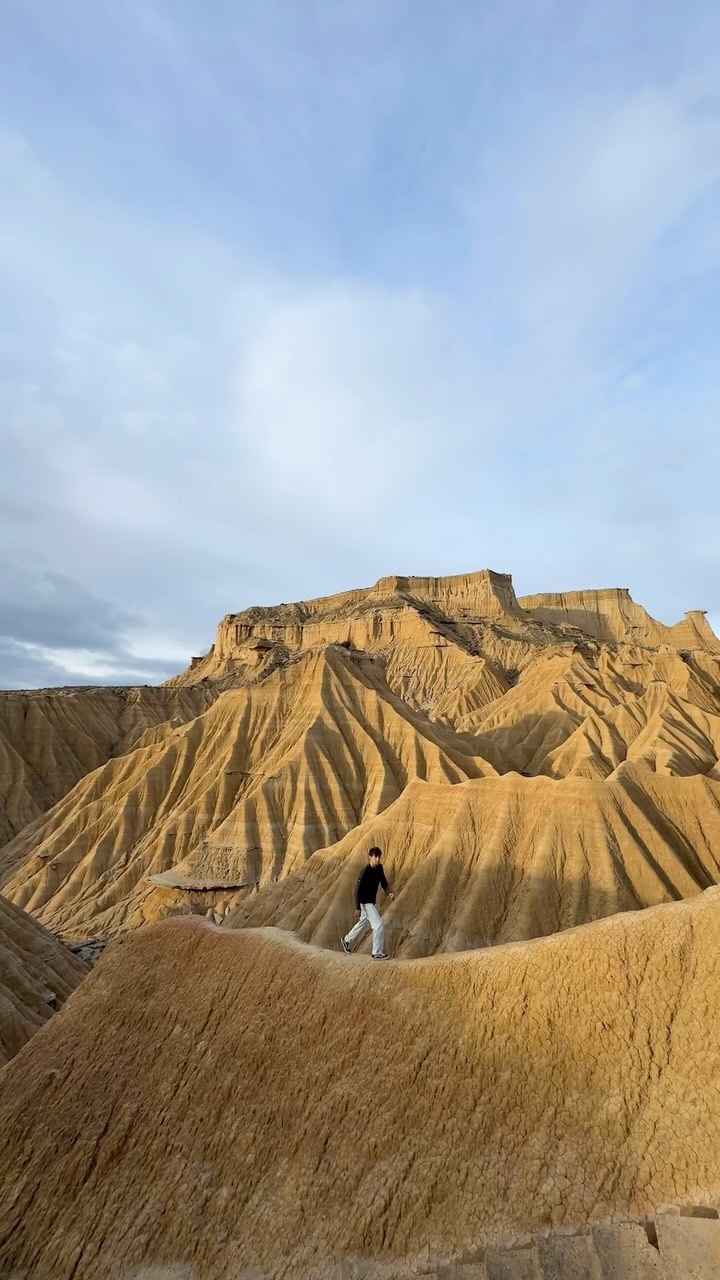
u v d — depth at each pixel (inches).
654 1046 550.0
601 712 4293.8
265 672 4943.4
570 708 4505.4
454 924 1740.9
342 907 1959.9
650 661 5388.8
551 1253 440.1
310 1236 563.2
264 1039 732.0
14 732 5000.0
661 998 577.9
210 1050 761.0
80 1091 813.2
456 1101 590.6
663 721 3543.3
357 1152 599.2
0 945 1908.2
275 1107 675.4
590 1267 423.2
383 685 4323.3
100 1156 737.0
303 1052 699.4
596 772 2920.8
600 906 1700.3
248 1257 577.6
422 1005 668.1
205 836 3511.3
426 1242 512.4
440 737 3767.2
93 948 2770.7
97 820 3767.2
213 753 4001.0
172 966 882.8
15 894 3472.0
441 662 7475.4
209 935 890.1
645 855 1817.2
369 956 753.0
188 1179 668.7
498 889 1809.8
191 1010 815.1
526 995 627.5
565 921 1696.6
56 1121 794.2
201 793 3700.8
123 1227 664.4
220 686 6560.0
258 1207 609.3
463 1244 496.4
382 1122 607.8
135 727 5703.7
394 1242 524.4
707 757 3235.7
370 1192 565.3
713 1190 443.5
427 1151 569.6
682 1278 394.9
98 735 5467.5
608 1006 589.6
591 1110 532.1
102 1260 647.1
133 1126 746.8
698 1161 466.3
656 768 2918.3
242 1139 669.9
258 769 3686.0
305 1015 724.0
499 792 2031.3
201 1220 630.5
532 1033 601.6
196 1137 698.8
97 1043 856.9
